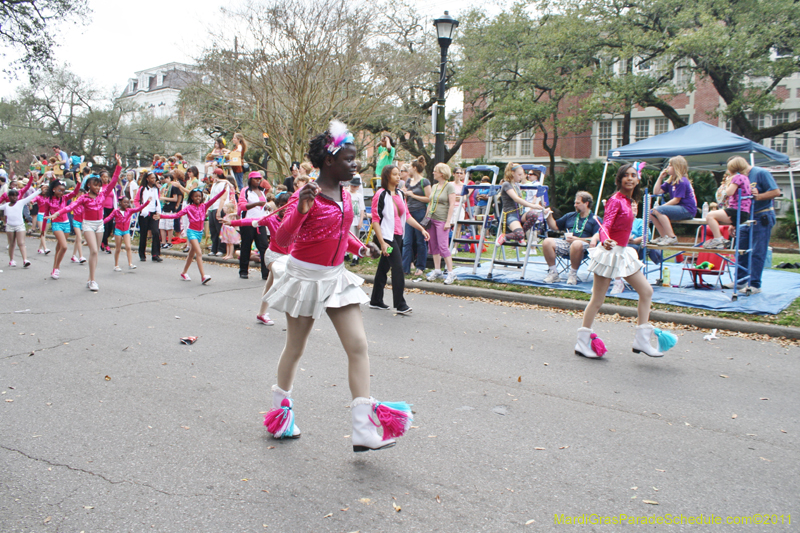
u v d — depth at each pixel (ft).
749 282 26.32
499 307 26.84
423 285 31.09
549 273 30.22
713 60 71.67
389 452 11.80
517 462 11.38
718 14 74.49
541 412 14.05
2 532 8.80
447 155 102.37
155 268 39.55
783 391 15.65
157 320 23.49
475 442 12.30
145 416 13.60
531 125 91.30
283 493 10.12
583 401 14.83
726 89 77.71
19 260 42.55
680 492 10.28
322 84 61.87
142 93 247.29
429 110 96.02
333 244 11.07
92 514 9.37
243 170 48.14
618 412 14.08
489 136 111.04
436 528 9.07
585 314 18.70
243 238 34.68
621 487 10.43
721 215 27.71
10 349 19.04
